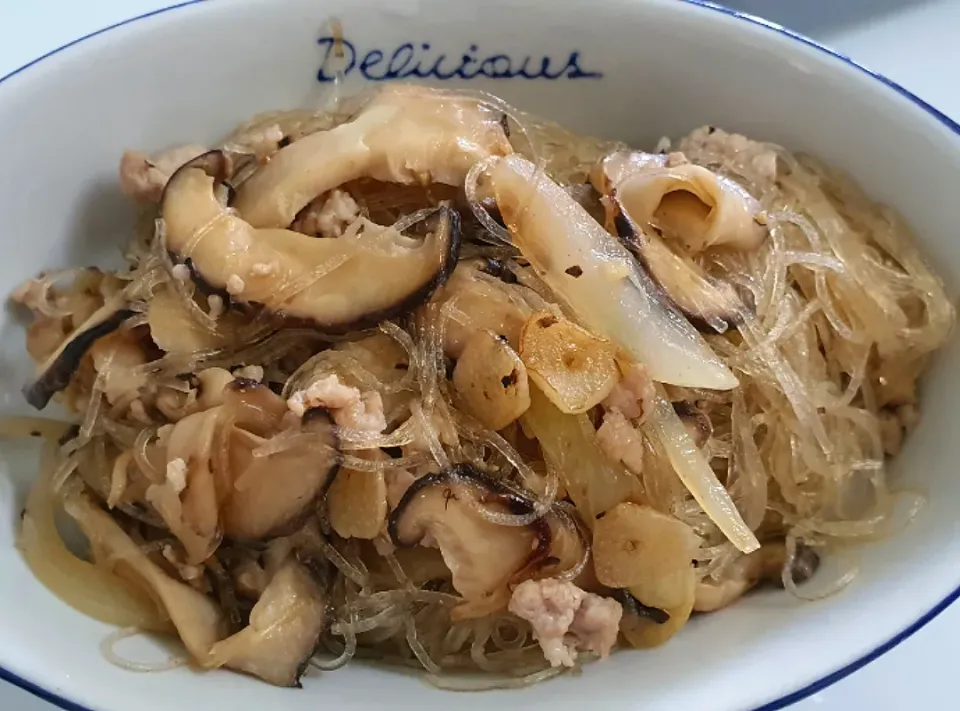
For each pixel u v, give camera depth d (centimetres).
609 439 17
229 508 17
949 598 16
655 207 20
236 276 18
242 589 18
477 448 18
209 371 18
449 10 22
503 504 17
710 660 16
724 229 20
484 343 18
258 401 17
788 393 20
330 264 18
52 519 18
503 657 18
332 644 18
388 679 17
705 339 19
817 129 22
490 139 20
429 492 17
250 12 21
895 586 17
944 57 29
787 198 22
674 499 18
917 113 21
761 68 22
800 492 20
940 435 20
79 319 19
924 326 20
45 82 20
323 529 18
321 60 22
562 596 17
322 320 18
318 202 20
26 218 20
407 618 18
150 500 17
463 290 19
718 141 22
